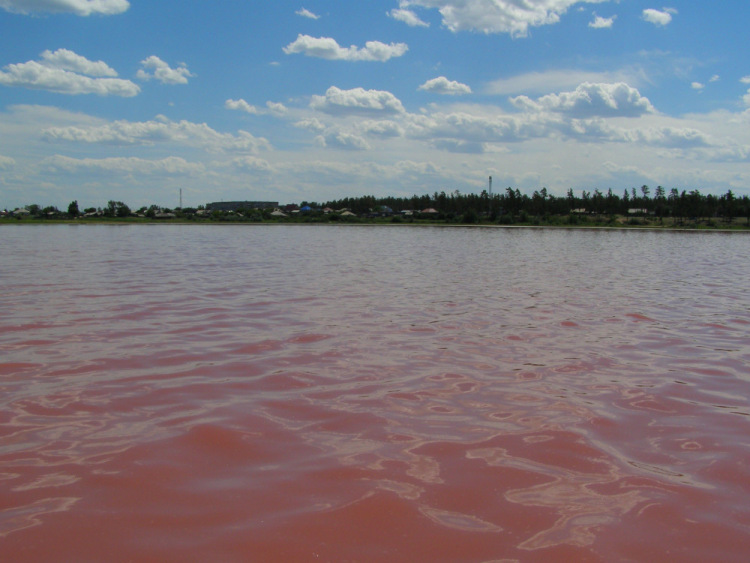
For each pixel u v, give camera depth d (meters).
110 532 4.27
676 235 70.25
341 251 36.25
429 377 8.22
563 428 6.34
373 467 5.36
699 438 6.10
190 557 3.99
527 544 4.18
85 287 17.39
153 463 5.41
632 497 4.86
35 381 7.88
